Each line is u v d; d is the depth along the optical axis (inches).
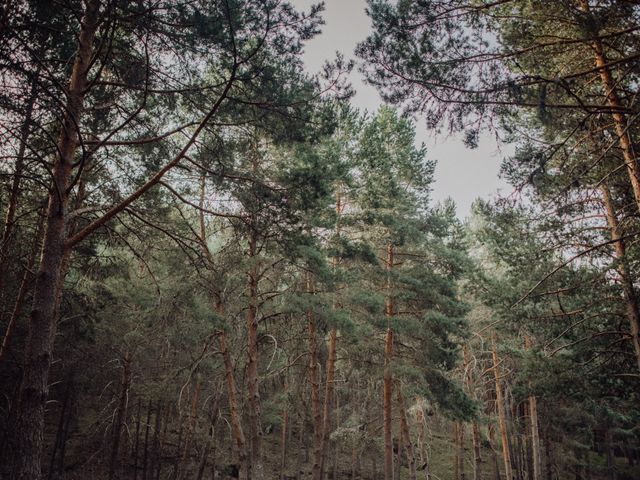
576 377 451.5
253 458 502.9
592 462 1309.1
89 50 287.7
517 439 1164.5
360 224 684.7
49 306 241.8
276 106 317.4
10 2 221.8
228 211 418.3
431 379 677.9
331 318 548.4
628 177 382.3
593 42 282.2
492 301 522.3
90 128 349.7
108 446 859.4
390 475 640.4
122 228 422.3
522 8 291.6
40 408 225.3
